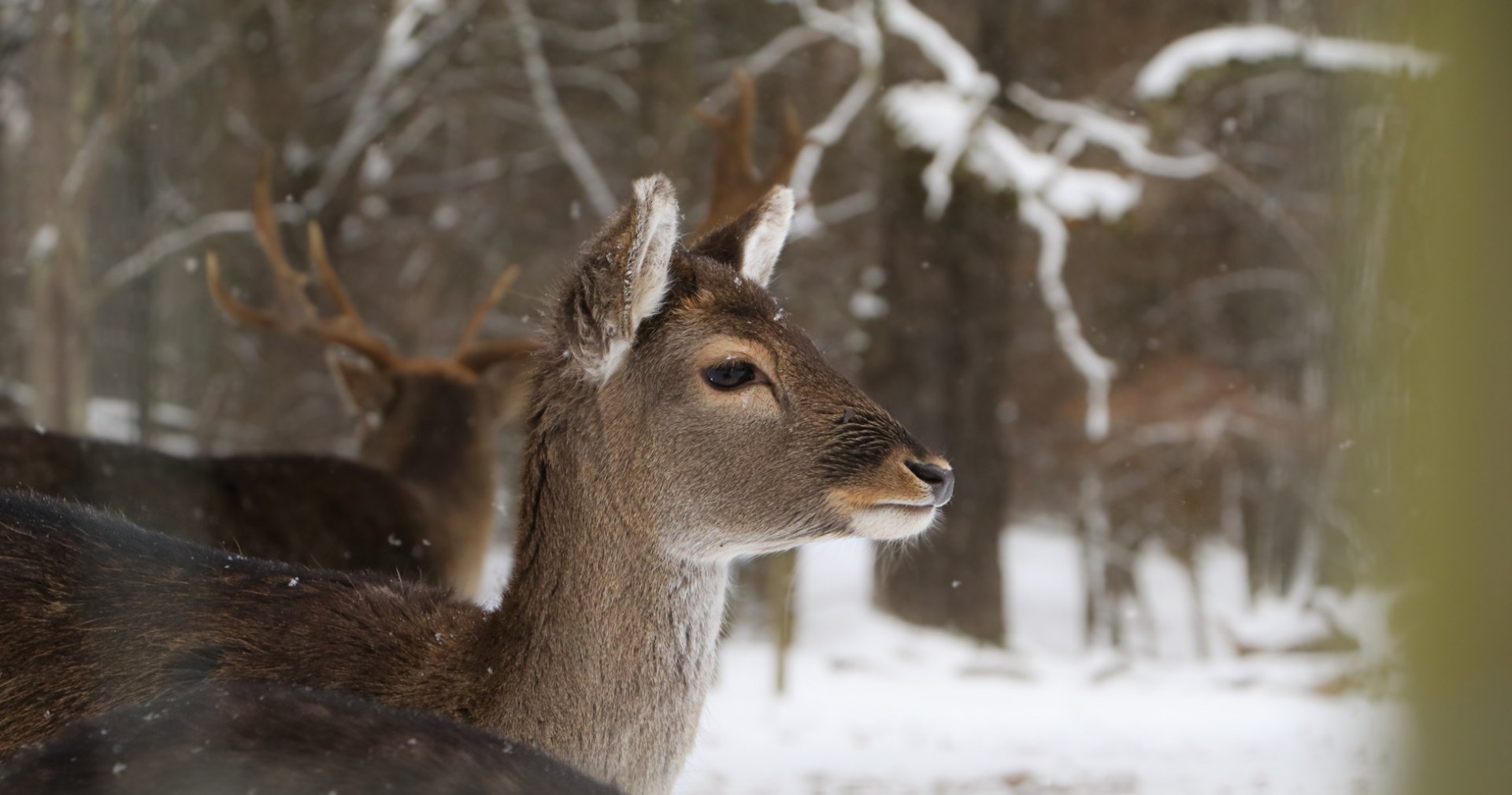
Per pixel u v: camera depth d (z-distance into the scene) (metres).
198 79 23.84
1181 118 21.08
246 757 3.29
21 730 4.74
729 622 5.99
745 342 5.13
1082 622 25.52
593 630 5.05
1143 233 20.30
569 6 25.92
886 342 19.31
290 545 8.05
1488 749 2.53
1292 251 24.52
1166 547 28.05
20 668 4.79
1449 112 2.55
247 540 7.91
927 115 18.86
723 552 5.18
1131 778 10.20
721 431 5.12
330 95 25.20
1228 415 22.20
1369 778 9.45
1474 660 2.54
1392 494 3.05
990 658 17.08
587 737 5.02
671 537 5.14
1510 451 2.50
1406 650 2.64
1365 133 14.56
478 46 25.25
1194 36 19.11
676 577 5.16
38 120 15.09
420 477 9.34
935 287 18.98
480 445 9.77
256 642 4.95
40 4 15.09
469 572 9.53
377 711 3.61
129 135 18.98
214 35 23.33
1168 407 22.22
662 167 22.25
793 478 5.09
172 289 22.56
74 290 15.05
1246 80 23.02
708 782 9.97
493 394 10.03
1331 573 21.83
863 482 5.05
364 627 5.06
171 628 4.92
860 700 13.82
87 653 4.84
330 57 26.20
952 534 19.02
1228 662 17.78
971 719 12.87
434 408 9.62
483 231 26.08
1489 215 2.50
